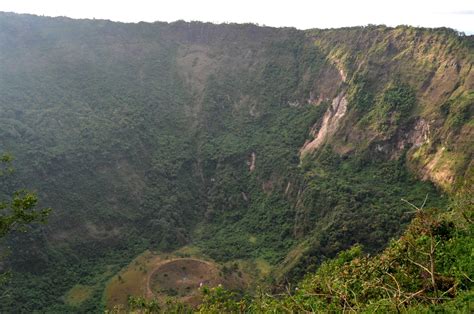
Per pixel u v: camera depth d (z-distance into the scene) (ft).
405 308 40.65
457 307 37.96
